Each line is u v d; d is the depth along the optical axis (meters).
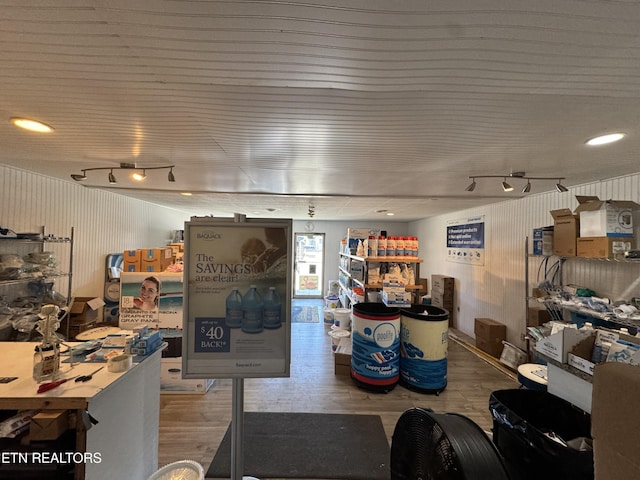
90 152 2.29
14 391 1.29
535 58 1.06
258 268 1.43
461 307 5.55
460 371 3.71
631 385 0.51
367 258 3.81
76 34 0.97
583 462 1.23
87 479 1.27
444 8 0.84
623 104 1.40
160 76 1.23
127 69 1.18
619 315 2.38
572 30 0.91
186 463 1.49
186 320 1.40
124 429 1.55
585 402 1.57
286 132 1.84
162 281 3.14
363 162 2.46
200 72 1.20
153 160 2.50
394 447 1.33
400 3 0.82
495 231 4.55
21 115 1.63
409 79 1.23
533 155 2.18
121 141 2.04
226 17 0.88
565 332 1.68
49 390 1.30
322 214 6.77
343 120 1.65
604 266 2.86
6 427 1.31
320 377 3.48
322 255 8.93
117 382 1.46
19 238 2.65
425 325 3.13
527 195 3.82
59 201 3.37
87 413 1.27
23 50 1.05
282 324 1.44
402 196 4.05
